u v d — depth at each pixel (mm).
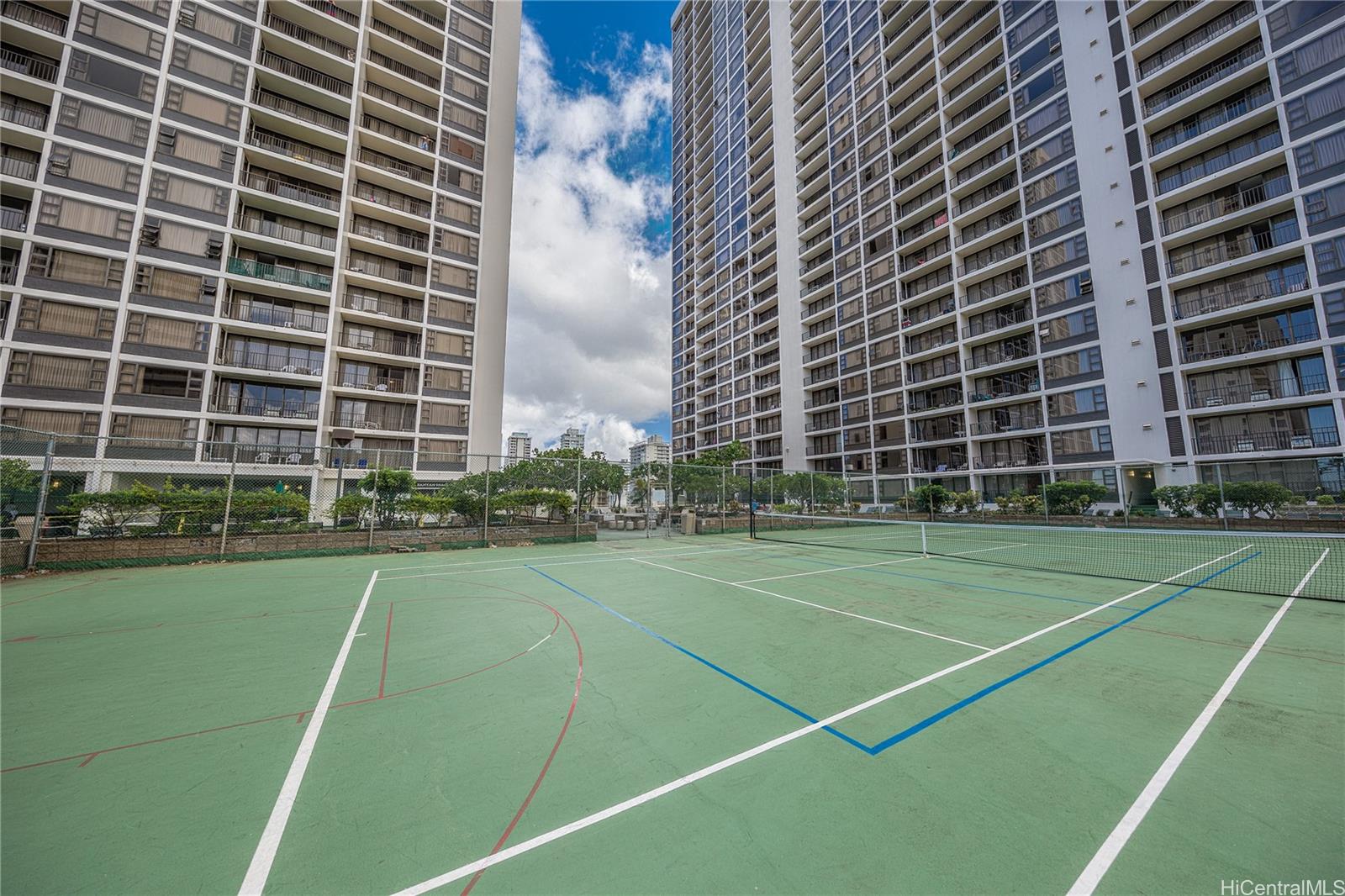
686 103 74000
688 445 66750
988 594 8336
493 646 5516
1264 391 20875
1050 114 28203
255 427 24969
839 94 43500
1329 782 2902
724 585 9195
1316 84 19984
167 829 2449
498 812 2604
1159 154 24000
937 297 34719
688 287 70125
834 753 3225
